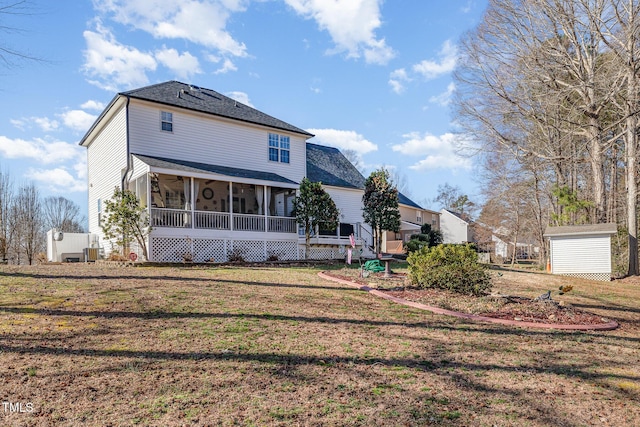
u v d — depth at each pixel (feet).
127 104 51.96
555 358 17.69
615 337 22.21
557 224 73.46
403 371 15.06
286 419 10.96
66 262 57.06
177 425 10.40
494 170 95.45
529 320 24.30
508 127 77.66
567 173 81.71
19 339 16.17
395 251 93.71
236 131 61.77
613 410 12.73
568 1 62.85
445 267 30.94
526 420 11.74
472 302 27.89
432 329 21.18
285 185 58.49
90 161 69.82
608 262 56.65
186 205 53.42
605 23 59.98
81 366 13.94
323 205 58.90
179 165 50.16
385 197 68.54
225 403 11.76
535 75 67.77
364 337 19.12
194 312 21.66
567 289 33.88
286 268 47.16
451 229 157.99
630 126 62.39
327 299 27.35
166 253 47.96
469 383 14.32
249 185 65.36
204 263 47.06
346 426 10.73
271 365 14.90
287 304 24.98
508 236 131.13
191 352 15.75
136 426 10.28
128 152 51.44
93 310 21.04
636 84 58.90
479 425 11.25
